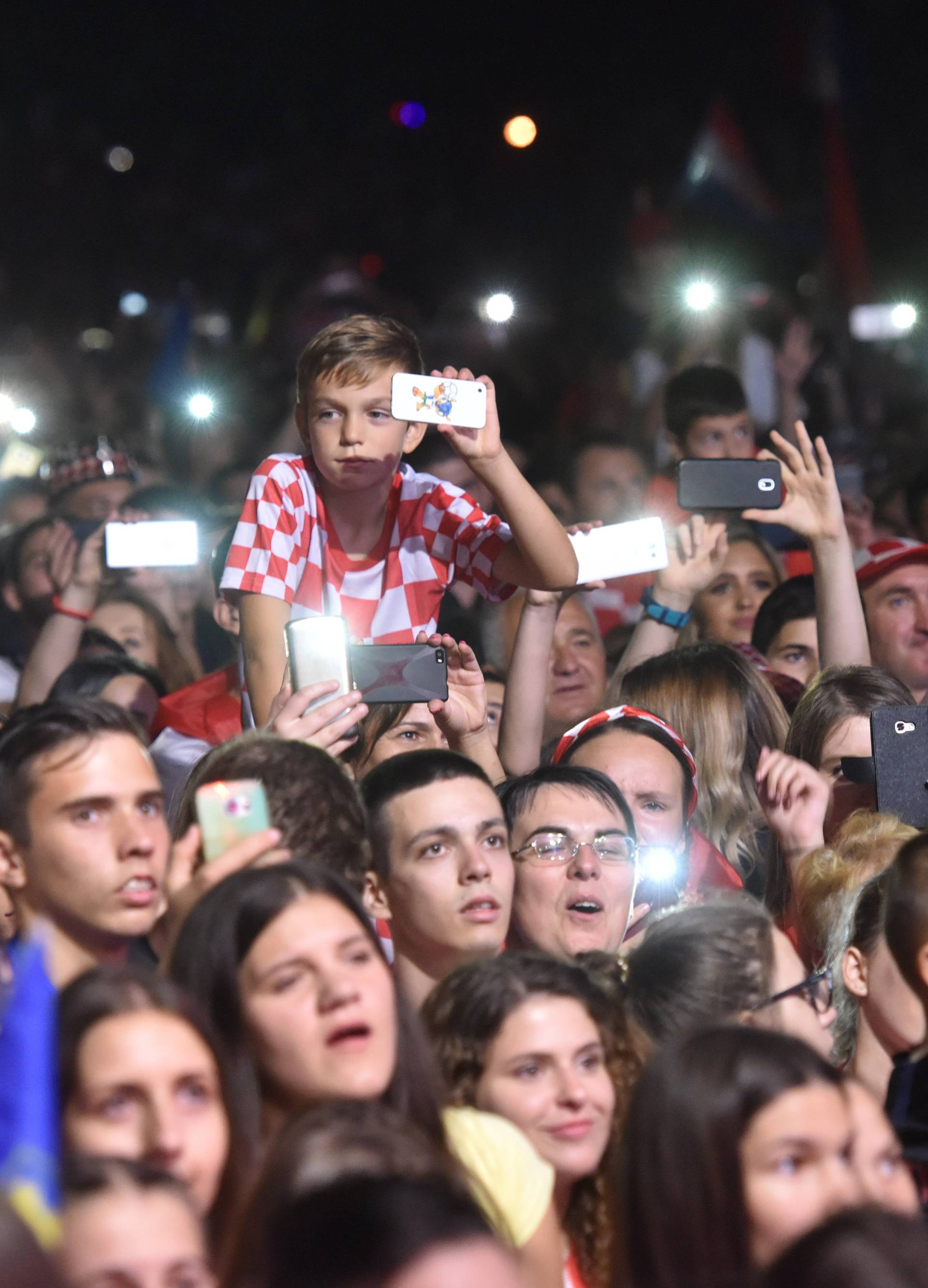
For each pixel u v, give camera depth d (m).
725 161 25.05
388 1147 4.20
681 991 6.19
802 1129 4.36
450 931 6.51
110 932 5.96
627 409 21.11
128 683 10.42
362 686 7.41
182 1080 4.45
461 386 7.40
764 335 18.84
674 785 8.00
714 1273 4.30
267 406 22.19
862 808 7.88
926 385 21.03
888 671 10.43
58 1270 3.05
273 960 4.90
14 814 5.97
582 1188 5.43
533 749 8.84
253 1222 4.12
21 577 13.00
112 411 22.58
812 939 7.04
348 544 7.95
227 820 5.65
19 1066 3.32
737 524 12.58
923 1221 3.96
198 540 9.77
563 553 7.64
